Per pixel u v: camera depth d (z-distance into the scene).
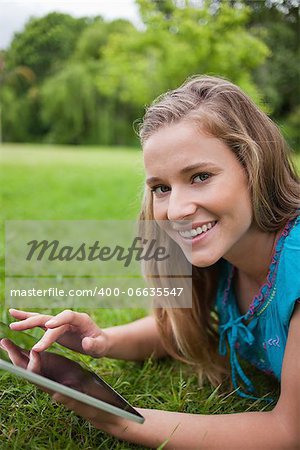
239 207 1.14
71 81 15.81
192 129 1.12
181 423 1.07
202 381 1.43
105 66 15.68
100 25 15.78
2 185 5.77
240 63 11.42
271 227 1.21
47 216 4.03
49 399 1.24
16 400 1.24
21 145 14.77
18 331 1.25
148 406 1.31
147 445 1.06
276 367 1.26
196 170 1.11
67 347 1.36
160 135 1.14
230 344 1.36
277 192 1.22
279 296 1.15
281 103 13.12
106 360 1.53
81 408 1.02
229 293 1.40
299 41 12.01
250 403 1.32
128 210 3.77
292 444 1.05
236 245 1.24
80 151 12.34
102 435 1.15
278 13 10.88
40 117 16.55
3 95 15.71
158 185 1.17
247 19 10.94
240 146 1.14
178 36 12.45
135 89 14.01
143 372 1.47
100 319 1.87
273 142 1.22
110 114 16.81
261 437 1.05
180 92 1.22
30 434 1.13
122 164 8.95
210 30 11.33
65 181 6.38
